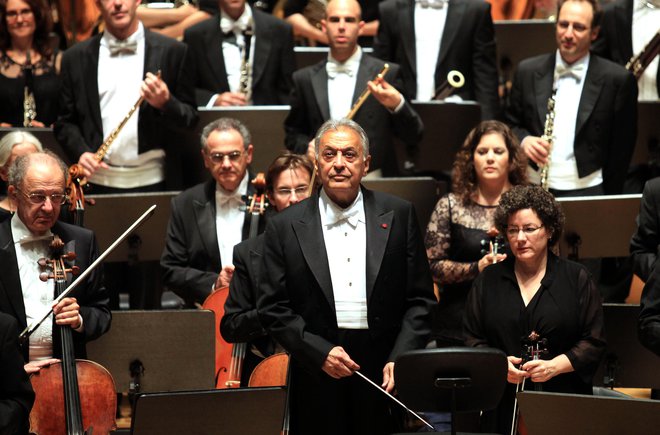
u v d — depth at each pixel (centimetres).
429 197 1464
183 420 965
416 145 1634
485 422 1177
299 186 1321
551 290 1141
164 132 1612
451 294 1363
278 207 1332
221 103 1712
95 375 1142
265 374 1180
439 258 1369
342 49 1620
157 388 1230
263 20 1777
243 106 1672
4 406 970
